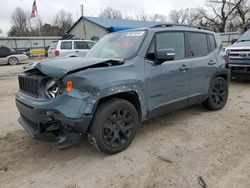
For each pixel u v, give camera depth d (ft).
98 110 11.25
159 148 12.60
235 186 9.45
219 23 156.66
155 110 13.57
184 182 9.78
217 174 10.24
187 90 15.43
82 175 10.46
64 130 10.68
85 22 114.62
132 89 12.06
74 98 10.37
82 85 10.52
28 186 9.83
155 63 13.33
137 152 12.22
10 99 23.71
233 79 31.60
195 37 16.43
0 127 15.93
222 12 152.56
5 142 13.61
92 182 9.98
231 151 12.14
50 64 11.40
